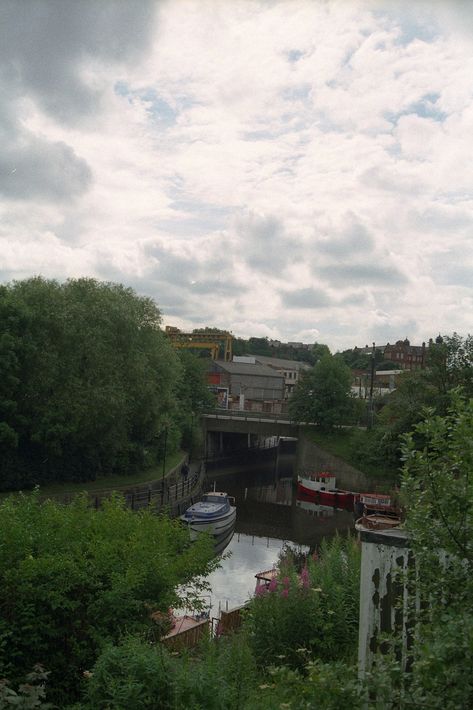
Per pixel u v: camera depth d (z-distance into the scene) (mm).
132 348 39469
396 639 4691
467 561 4445
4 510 8758
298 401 60000
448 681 3438
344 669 3854
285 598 8938
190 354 66375
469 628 3408
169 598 8602
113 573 8070
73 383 35250
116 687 5648
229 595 23094
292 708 3828
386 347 160875
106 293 40250
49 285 37375
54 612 7754
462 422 4484
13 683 7027
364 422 64875
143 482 41312
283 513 49031
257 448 78812
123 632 7715
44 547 8312
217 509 35812
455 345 38656
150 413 43000
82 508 10414
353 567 9875
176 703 5535
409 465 4699
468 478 4430
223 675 6133
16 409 33781
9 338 32312
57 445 35219
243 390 97812
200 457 63562
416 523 4539
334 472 54156
